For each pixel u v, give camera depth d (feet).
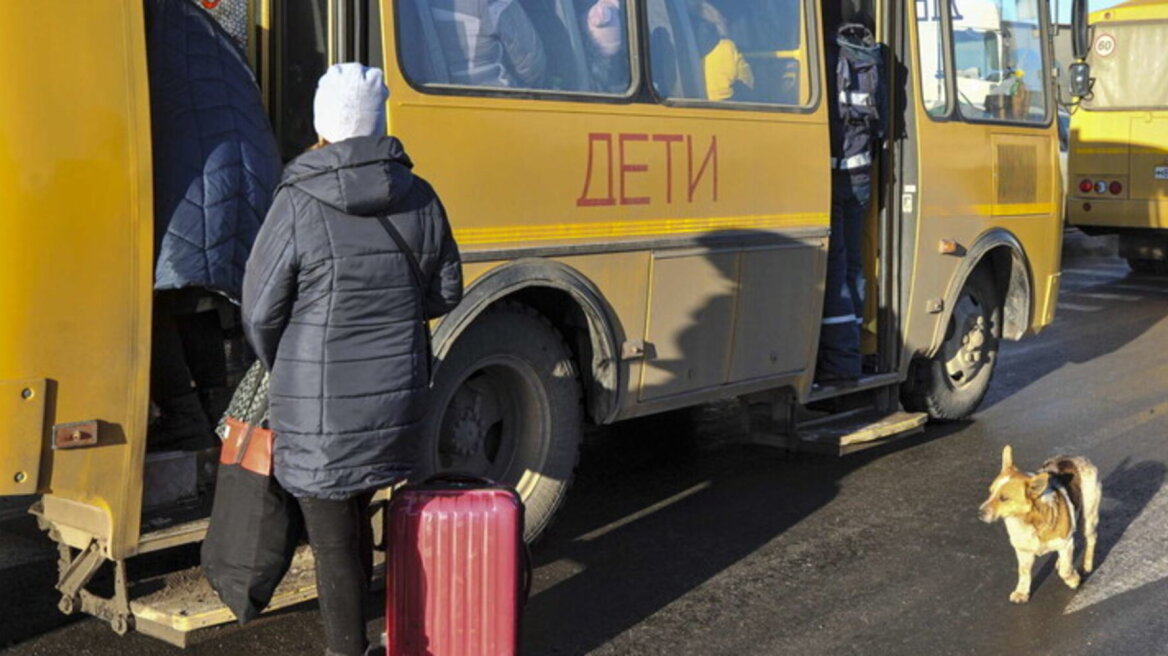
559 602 17.30
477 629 13.28
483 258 16.90
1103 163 52.42
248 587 12.97
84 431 13.29
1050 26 29.25
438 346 16.55
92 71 12.98
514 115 17.19
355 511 13.08
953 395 27.40
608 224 18.53
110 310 13.29
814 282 22.62
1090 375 33.50
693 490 22.58
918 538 20.21
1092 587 18.21
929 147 25.05
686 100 19.79
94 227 13.08
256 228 14.14
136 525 13.89
